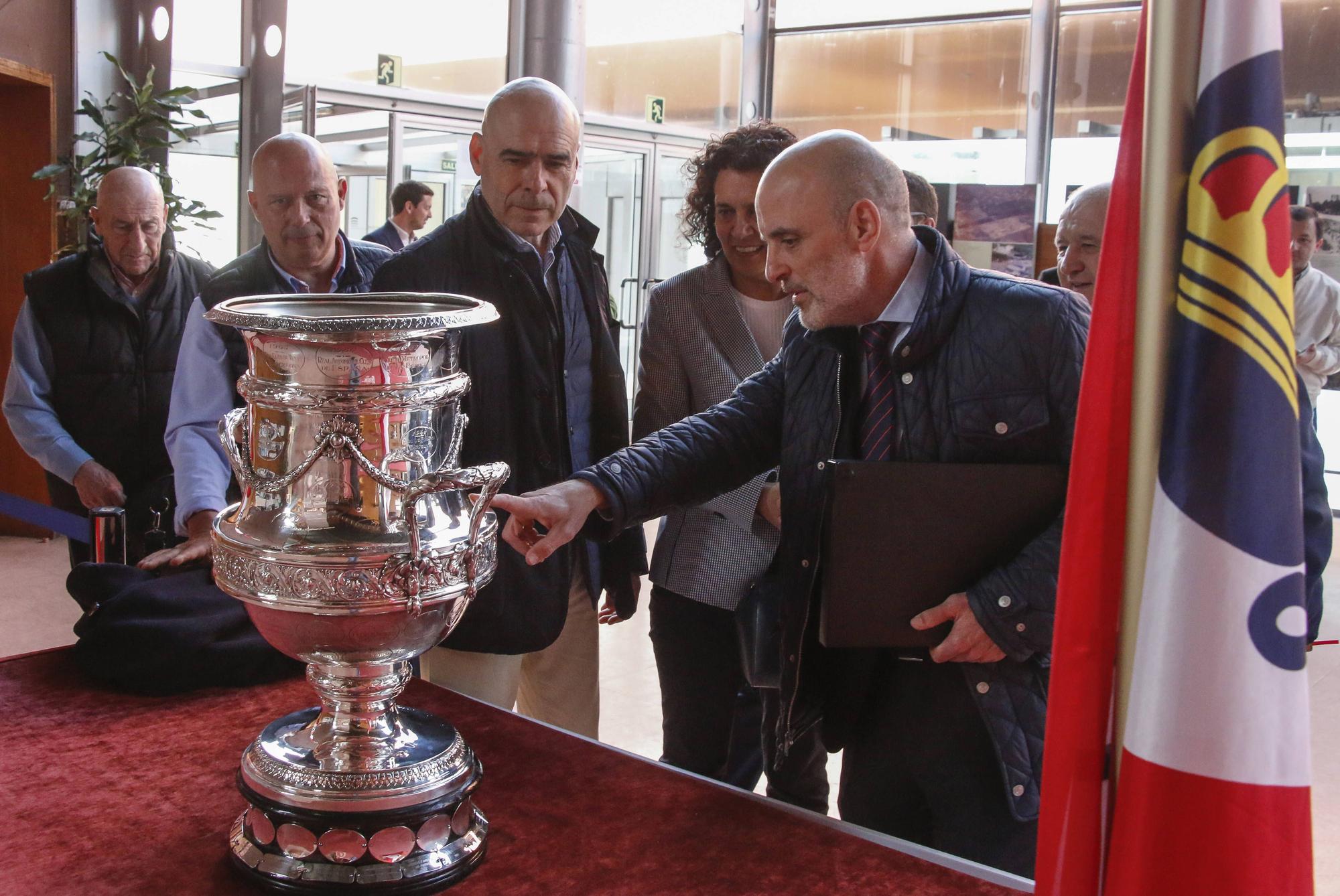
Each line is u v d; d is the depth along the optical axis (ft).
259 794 3.20
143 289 9.64
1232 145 2.49
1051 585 4.14
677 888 3.23
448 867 3.20
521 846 3.44
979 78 21.47
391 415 3.16
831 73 23.17
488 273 5.85
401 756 3.28
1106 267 2.71
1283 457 2.51
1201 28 2.54
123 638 4.39
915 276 4.68
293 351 3.07
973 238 14.51
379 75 18.65
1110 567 2.74
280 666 4.63
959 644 4.23
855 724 4.98
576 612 6.56
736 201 6.57
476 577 3.30
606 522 4.91
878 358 4.77
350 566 3.05
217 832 3.46
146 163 16.49
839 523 4.23
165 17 16.99
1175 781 2.55
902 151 22.70
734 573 6.47
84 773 3.79
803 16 23.17
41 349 9.38
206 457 6.16
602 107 22.40
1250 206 2.49
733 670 6.86
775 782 6.87
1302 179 18.11
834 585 4.27
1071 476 2.79
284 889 3.13
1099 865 2.78
